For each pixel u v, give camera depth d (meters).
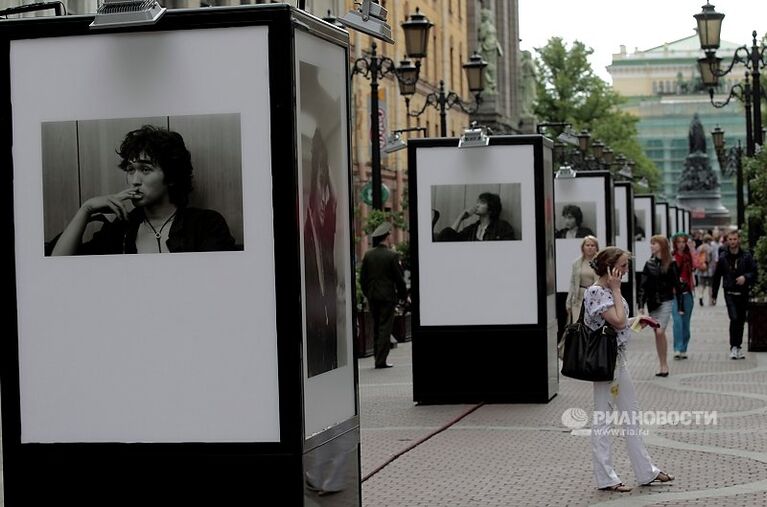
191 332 8.61
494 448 14.94
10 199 8.78
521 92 99.69
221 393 8.59
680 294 26.03
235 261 8.55
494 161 19.12
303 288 8.56
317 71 8.80
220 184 8.54
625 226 37.66
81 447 8.76
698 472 13.06
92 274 8.72
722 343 30.58
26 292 8.80
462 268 19.34
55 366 8.78
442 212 19.28
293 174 8.42
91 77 8.66
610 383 12.31
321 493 8.80
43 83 8.72
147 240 8.66
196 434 8.63
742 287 25.97
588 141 56.88
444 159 19.23
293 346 8.47
